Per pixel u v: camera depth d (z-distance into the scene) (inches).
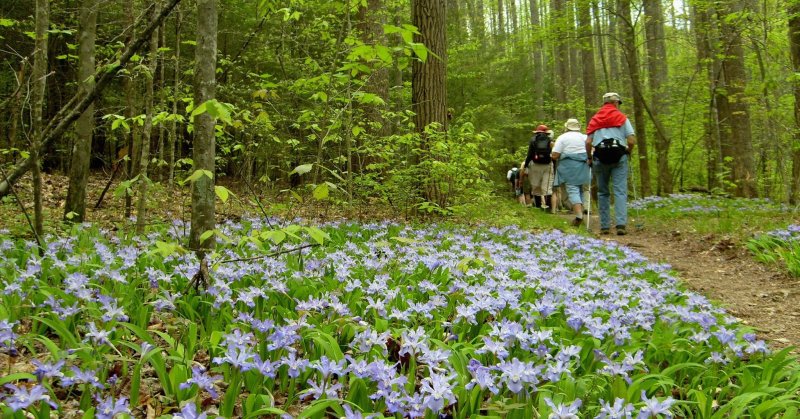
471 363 101.5
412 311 137.6
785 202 504.4
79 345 106.0
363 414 85.8
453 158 346.0
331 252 217.0
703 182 1026.7
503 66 850.8
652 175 979.3
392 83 655.8
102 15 395.5
